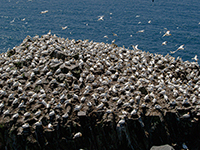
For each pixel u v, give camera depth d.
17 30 107.12
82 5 162.00
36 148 32.19
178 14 137.75
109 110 34.53
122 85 40.66
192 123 35.75
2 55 50.09
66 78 40.00
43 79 40.31
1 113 34.66
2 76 41.75
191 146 35.72
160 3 166.88
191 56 83.31
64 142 33.00
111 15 137.00
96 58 47.59
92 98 37.00
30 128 32.59
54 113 34.12
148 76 44.88
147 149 34.50
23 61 45.03
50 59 44.22
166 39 98.56
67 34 104.94
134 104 36.47
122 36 102.75
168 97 38.97
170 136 35.34
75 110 34.81
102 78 42.16
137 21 124.62
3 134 33.03
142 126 34.56
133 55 52.16
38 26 114.12
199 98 39.44
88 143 33.84
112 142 34.16
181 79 46.81
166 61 50.84
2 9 145.50
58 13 139.88
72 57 46.19
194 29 111.19
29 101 35.75
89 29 112.06
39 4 162.12
